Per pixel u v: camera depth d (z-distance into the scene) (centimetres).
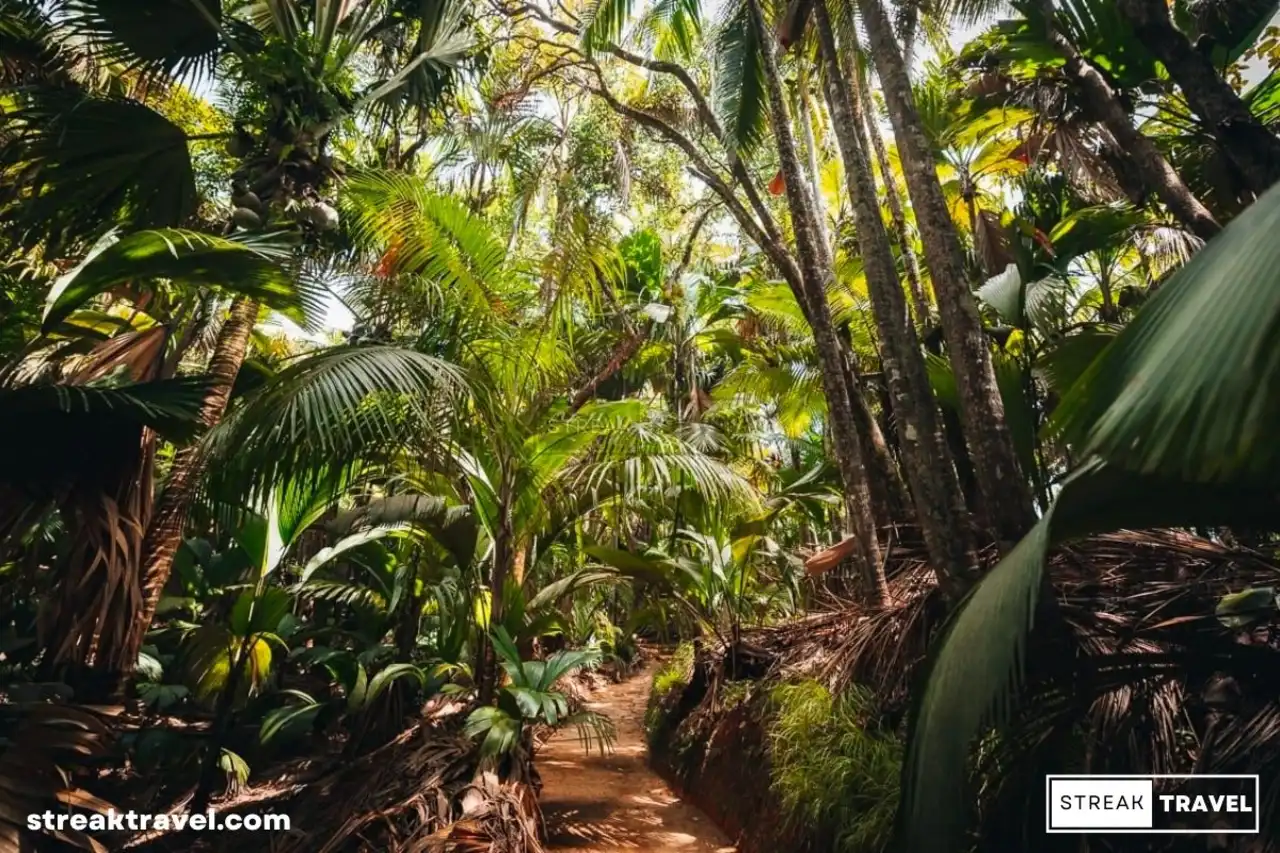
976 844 185
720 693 452
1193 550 257
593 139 749
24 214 355
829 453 661
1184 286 101
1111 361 109
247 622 374
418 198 355
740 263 1024
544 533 419
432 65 475
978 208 503
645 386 1010
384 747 373
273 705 442
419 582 470
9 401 271
